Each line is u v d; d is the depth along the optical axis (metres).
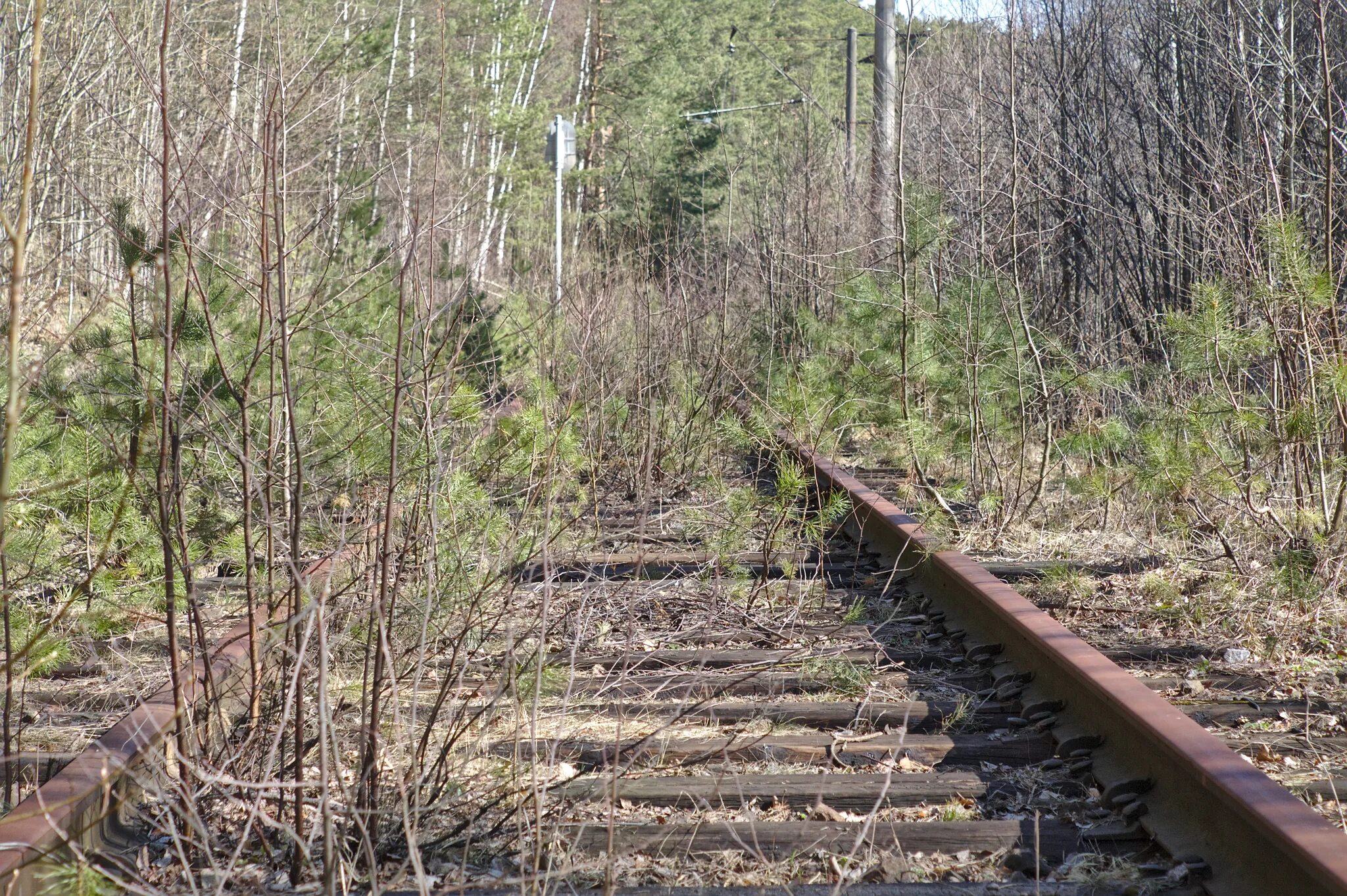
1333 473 6.00
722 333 10.20
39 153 11.07
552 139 15.73
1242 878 2.97
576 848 3.29
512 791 3.35
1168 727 3.45
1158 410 7.29
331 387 5.15
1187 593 5.64
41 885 2.85
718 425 9.23
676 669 4.94
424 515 4.29
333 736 2.87
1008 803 3.60
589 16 37.03
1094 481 6.93
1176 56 9.83
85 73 12.26
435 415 4.55
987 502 6.90
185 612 4.95
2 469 2.05
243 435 3.53
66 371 4.64
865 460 9.79
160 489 3.31
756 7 43.59
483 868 3.27
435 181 4.15
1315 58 8.38
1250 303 6.73
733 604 5.82
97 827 3.19
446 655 4.55
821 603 6.01
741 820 3.45
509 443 5.59
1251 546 6.17
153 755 3.25
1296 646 5.07
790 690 4.69
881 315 8.00
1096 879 3.04
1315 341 6.07
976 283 7.88
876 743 4.08
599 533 6.92
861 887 3.00
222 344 4.74
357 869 3.17
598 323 9.02
